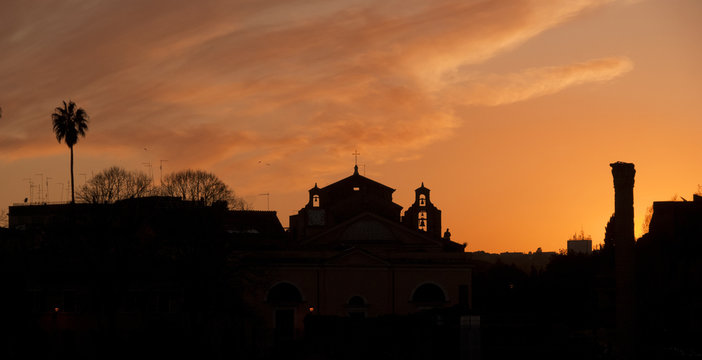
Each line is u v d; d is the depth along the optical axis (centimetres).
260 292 9725
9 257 9512
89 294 9081
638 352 6950
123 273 9044
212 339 8006
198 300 8812
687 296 7775
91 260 9050
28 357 6975
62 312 9438
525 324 6291
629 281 6994
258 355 8188
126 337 7694
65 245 9100
